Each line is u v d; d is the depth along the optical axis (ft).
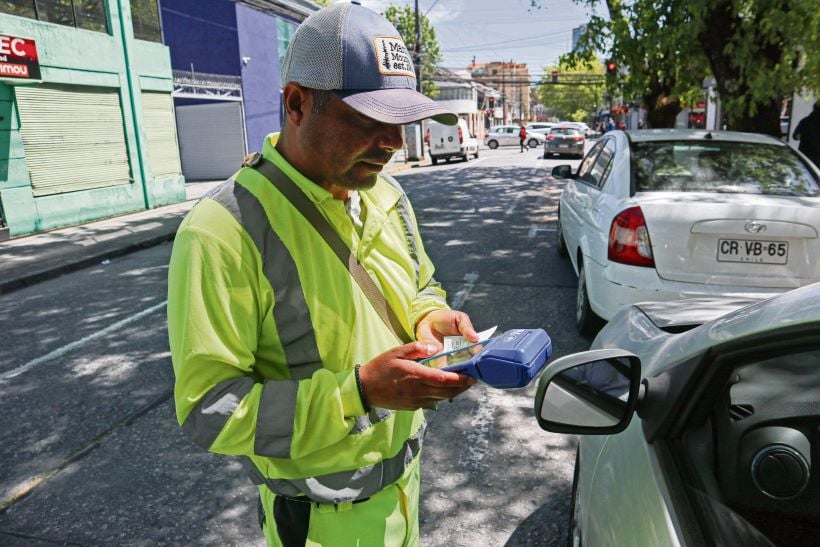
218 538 8.46
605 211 13.76
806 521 4.19
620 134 16.37
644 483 4.58
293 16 77.15
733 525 4.07
